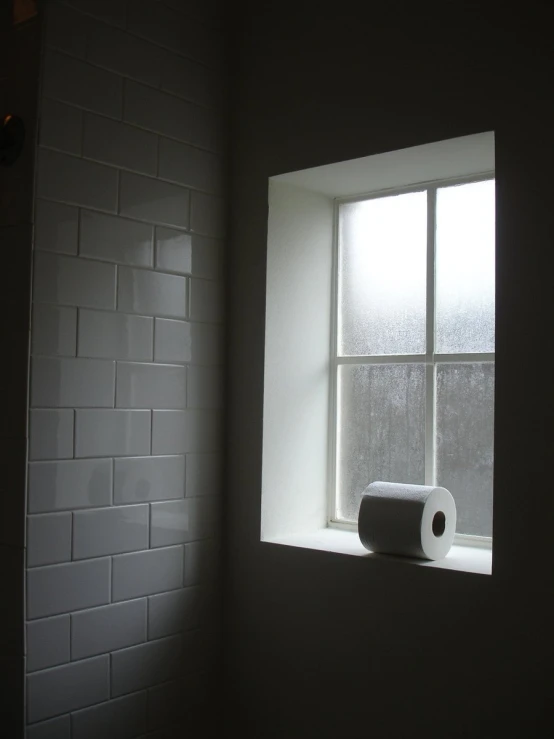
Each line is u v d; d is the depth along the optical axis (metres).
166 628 1.76
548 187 1.42
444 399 1.80
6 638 1.51
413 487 1.64
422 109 1.61
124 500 1.67
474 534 1.75
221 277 1.92
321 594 1.71
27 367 1.50
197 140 1.87
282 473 1.89
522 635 1.41
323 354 2.00
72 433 1.57
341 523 1.97
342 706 1.67
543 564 1.39
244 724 1.85
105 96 1.65
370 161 1.72
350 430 1.97
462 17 1.56
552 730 1.37
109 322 1.65
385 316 1.92
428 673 1.53
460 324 1.79
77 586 1.58
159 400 1.75
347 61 1.74
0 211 1.58
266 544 1.82
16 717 1.49
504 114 1.49
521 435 1.43
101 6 1.65
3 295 1.56
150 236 1.74
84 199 1.61
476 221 1.78
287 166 1.83
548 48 1.43
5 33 1.60
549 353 1.40
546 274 1.41
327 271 2.01
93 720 1.60
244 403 1.89
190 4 1.86
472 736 1.47
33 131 1.52
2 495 1.53
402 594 1.58
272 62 1.88
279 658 1.78
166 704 1.76
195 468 1.84
